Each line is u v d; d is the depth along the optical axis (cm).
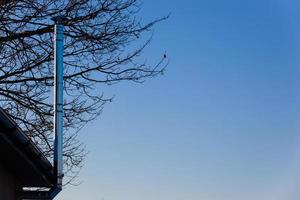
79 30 1578
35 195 1086
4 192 1011
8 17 1524
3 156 938
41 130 1538
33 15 1539
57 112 1122
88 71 1591
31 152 914
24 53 1538
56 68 1160
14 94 1540
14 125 806
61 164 1084
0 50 1523
